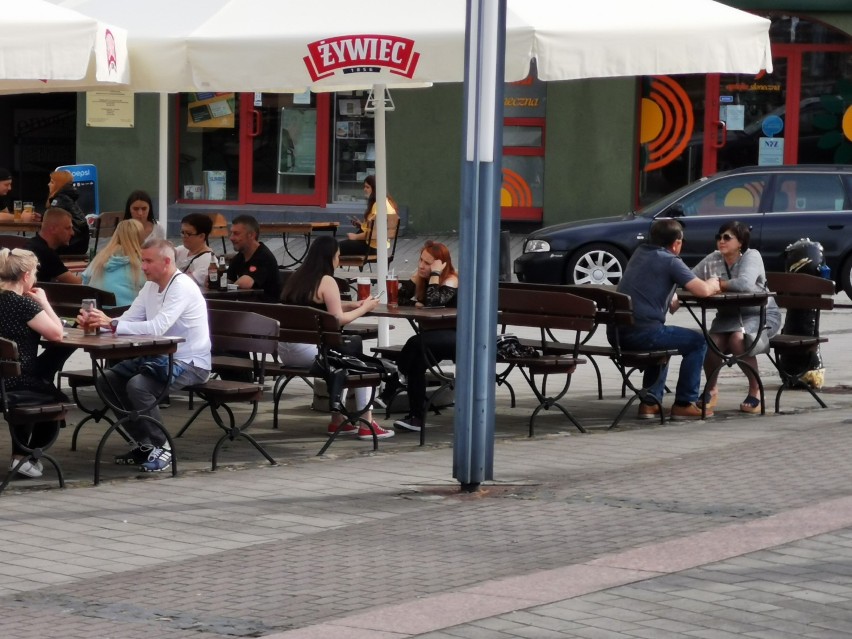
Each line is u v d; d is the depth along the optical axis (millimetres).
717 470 16562
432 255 19625
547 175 46281
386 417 20594
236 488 16031
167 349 16328
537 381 23828
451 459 17734
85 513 14828
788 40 46406
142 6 18844
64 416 15766
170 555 13141
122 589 11992
